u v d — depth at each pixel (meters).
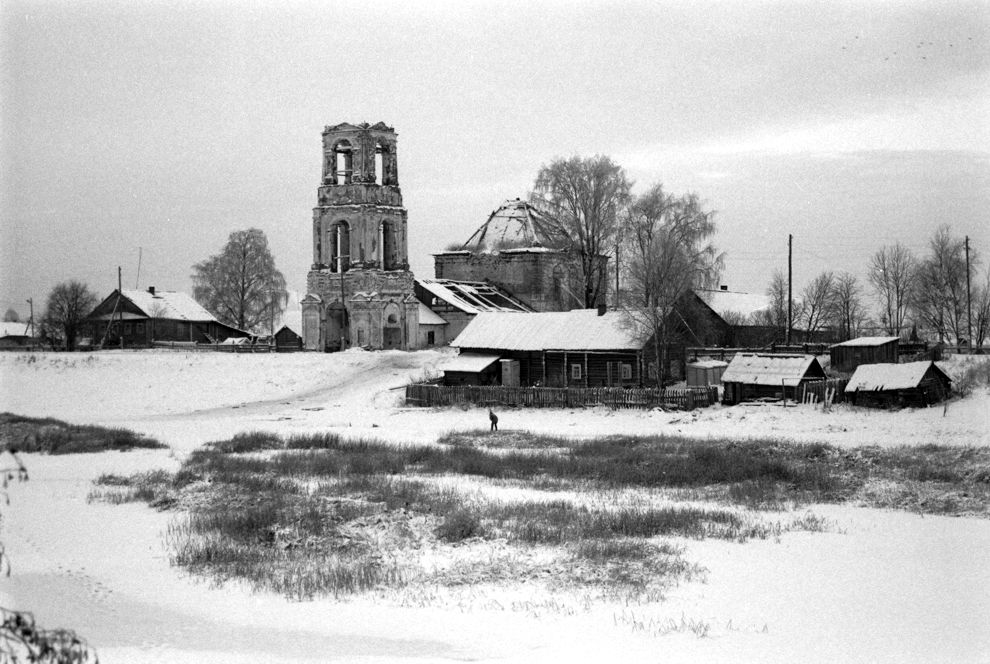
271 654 22.55
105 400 86.12
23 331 142.75
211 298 138.75
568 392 72.06
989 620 24.05
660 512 35.59
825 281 113.94
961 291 99.00
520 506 37.16
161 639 23.47
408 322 115.38
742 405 67.25
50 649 17.00
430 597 26.77
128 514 37.19
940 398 61.31
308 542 32.31
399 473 46.19
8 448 20.61
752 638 23.19
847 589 26.89
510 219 134.12
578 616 24.92
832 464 46.34
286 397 87.38
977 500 38.34
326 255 117.19
